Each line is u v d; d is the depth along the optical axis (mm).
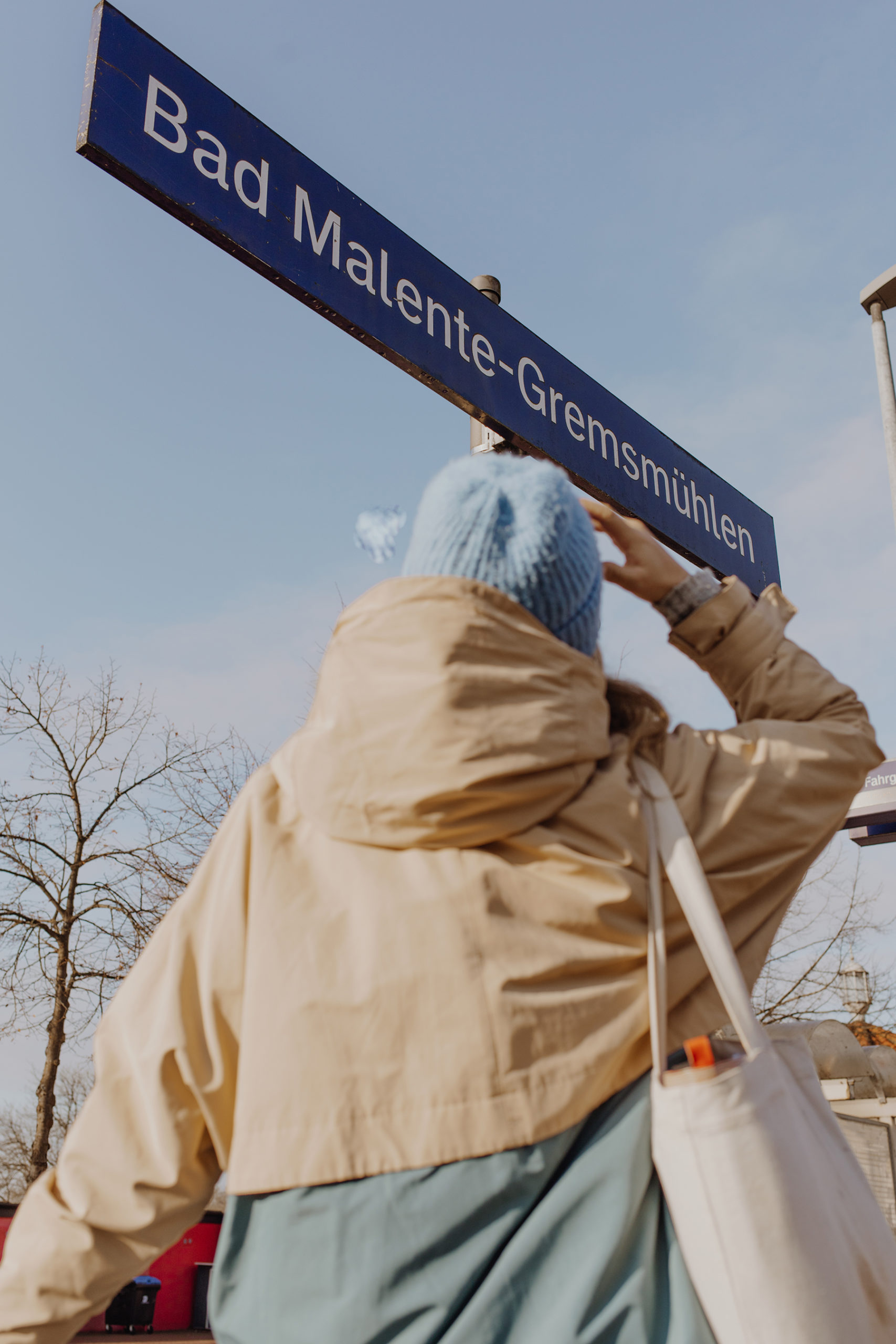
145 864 15648
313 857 849
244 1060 794
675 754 938
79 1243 789
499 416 2988
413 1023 764
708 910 832
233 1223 786
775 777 945
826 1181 762
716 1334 711
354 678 852
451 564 899
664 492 3582
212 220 2344
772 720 1035
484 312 3053
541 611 904
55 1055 15016
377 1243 728
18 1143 19422
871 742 1028
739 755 958
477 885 795
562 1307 717
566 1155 774
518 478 935
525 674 844
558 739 838
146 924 15422
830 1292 694
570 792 853
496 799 806
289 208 2543
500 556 894
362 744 826
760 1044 776
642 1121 787
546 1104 748
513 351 3115
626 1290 729
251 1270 769
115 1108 823
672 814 883
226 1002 825
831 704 1065
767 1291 685
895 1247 813
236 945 834
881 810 7516
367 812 821
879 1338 759
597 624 973
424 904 792
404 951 780
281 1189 753
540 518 907
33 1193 828
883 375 7977
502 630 848
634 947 828
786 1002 14086
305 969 795
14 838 15344
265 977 803
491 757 802
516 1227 745
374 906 802
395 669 834
